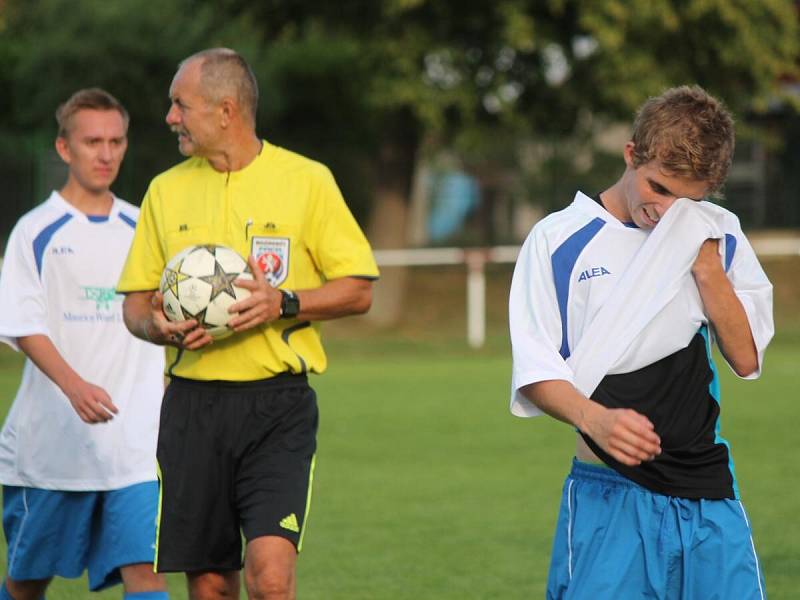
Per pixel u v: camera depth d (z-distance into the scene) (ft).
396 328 285.23
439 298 319.06
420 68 274.77
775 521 94.07
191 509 53.83
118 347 64.69
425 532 91.76
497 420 148.15
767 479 111.14
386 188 295.48
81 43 293.84
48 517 64.44
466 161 518.37
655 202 43.86
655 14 260.21
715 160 42.83
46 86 299.58
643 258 44.55
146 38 294.46
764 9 280.51
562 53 278.05
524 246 46.42
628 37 270.67
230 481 53.93
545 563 82.64
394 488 108.58
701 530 44.04
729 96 293.43
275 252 55.06
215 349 53.88
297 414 54.08
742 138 311.47
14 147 335.88
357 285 55.16
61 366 61.46
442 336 268.00
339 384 183.83
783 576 77.87
